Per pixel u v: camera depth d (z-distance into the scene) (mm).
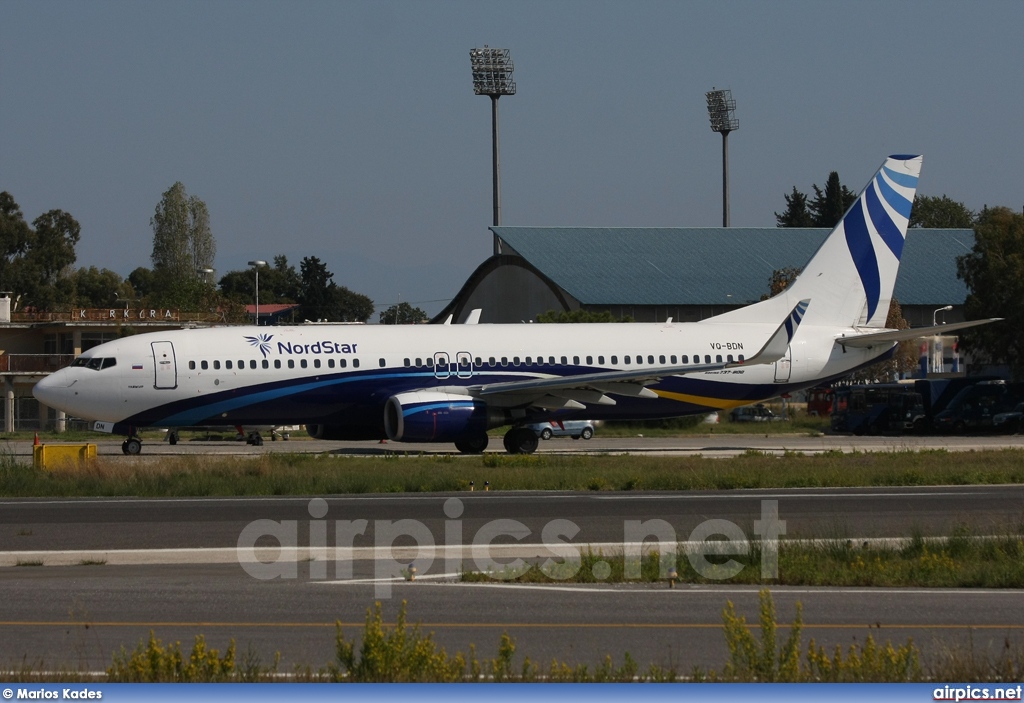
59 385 159000
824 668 43688
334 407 167250
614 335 180125
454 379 170875
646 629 54281
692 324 185875
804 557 72125
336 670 43812
